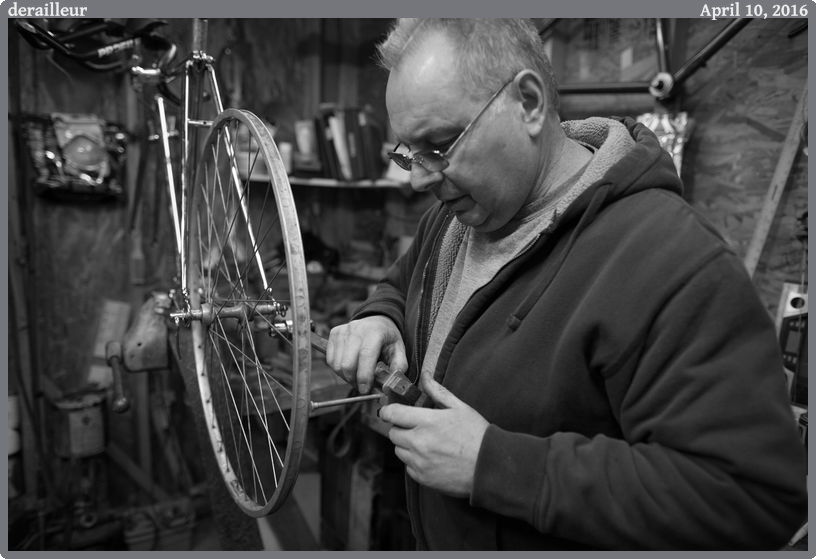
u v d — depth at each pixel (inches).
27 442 76.6
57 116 73.4
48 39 54.1
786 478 21.5
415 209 105.3
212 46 90.3
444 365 31.7
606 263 26.1
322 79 107.7
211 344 46.7
